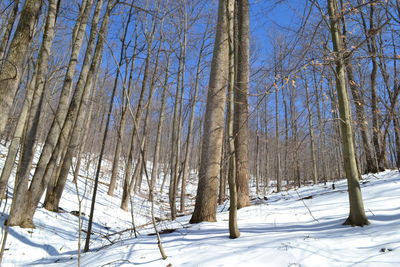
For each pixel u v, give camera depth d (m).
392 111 4.65
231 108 3.67
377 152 10.05
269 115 16.72
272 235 3.56
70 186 11.37
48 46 5.02
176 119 11.59
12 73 5.04
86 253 4.61
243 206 6.99
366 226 3.44
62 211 8.00
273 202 8.04
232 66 3.76
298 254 2.73
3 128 4.91
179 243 3.79
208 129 5.73
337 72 3.89
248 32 7.54
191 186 25.33
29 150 5.64
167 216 10.32
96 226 7.88
